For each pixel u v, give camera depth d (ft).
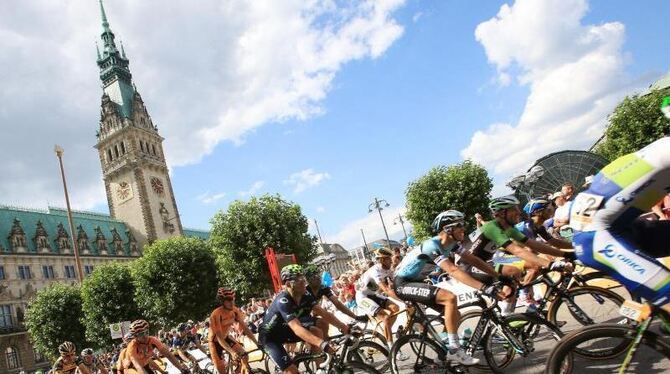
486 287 17.34
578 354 12.67
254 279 138.92
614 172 11.01
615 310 16.96
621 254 10.82
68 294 164.66
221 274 151.33
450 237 17.61
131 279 159.33
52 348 158.81
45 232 242.17
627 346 11.27
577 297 17.83
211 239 147.33
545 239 22.99
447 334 17.88
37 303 162.20
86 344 161.99
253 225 141.49
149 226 265.34
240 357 26.66
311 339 16.96
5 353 189.26
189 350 42.27
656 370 12.05
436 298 17.69
